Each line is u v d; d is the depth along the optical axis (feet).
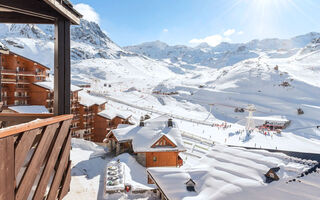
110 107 192.54
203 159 42.42
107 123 137.69
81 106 130.93
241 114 243.40
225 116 241.55
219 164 37.27
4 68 107.55
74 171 57.00
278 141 141.08
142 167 74.43
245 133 157.07
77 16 16.46
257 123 201.16
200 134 146.72
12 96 108.58
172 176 38.60
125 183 50.34
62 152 13.66
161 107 250.78
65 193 14.87
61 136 12.92
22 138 8.18
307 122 203.62
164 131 87.10
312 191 25.26
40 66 124.77
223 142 131.85
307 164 32.19
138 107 218.18
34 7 13.85
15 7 13.10
